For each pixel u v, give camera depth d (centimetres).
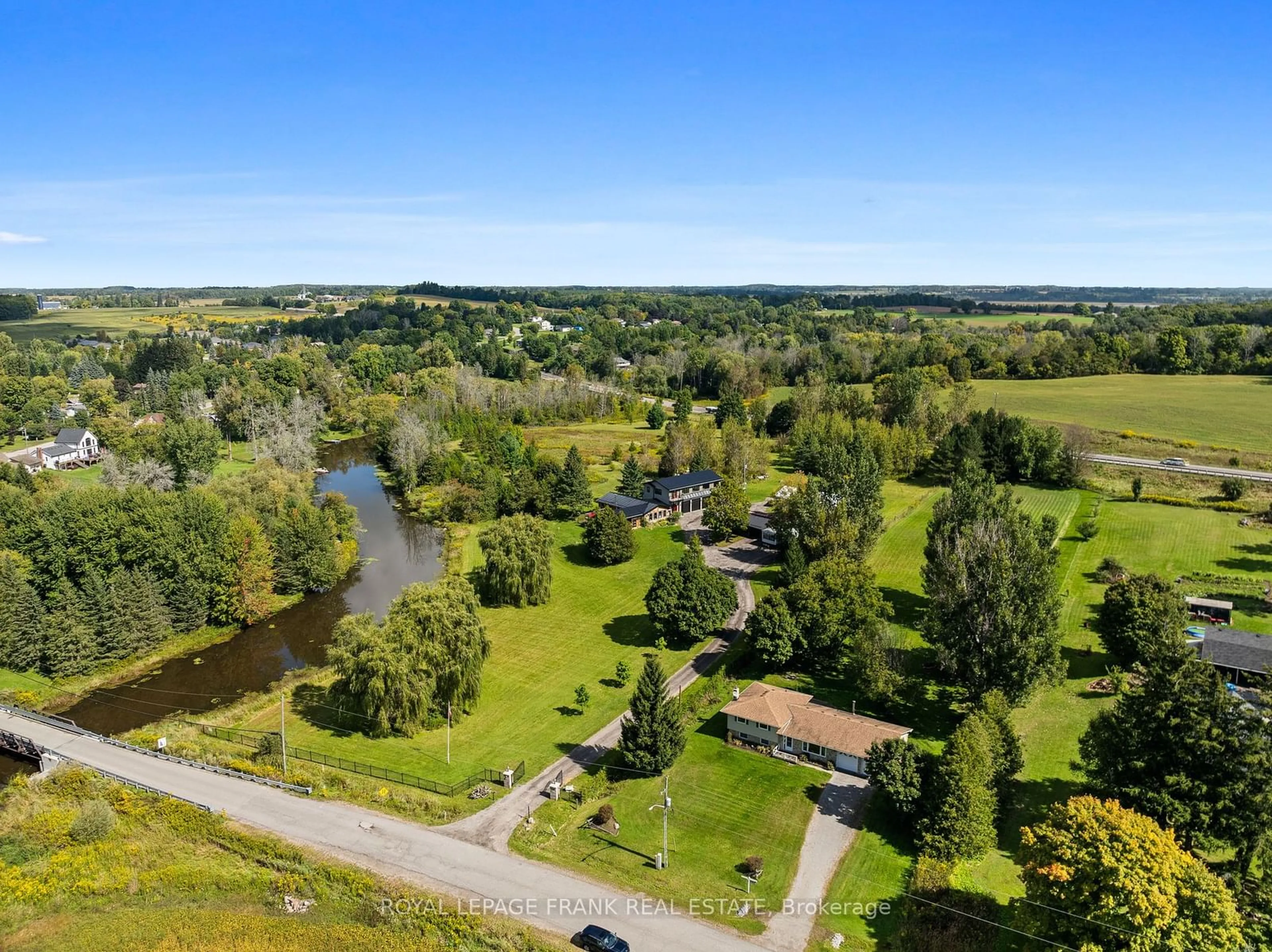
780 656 8462
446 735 7519
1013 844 5825
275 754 7006
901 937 4903
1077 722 7450
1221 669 7725
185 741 7362
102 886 5456
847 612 8538
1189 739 5238
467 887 5297
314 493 15438
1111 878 4450
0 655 8931
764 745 7269
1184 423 17712
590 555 12575
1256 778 5100
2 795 6562
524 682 8656
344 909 5212
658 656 9194
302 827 5972
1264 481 13875
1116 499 13875
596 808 6319
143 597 9438
